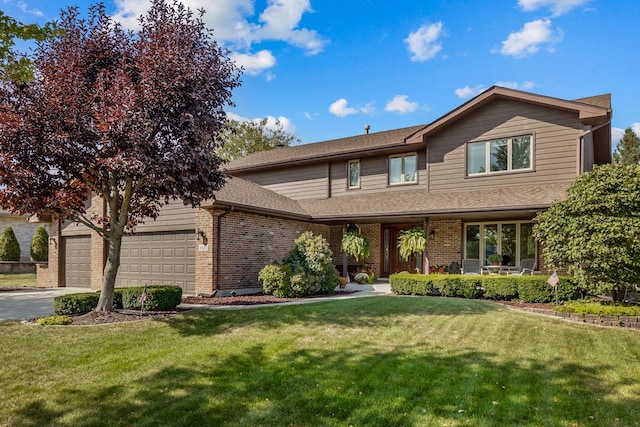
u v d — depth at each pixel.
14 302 11.91
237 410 4.38
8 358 5.86
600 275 8.77
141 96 7.11
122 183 9.50
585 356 5.95
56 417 4.23
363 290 14.20
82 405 4.49
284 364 5.71
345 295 12.60
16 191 7.43
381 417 4.20
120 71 7.26
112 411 4.36
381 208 14.98
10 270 24.20
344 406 4.45
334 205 16.97
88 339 6.80
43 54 7.45
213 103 8.13
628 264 8.41
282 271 11.93
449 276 12.03
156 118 7.34
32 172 7.28
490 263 13.88
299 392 4.80
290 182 19.72
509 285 10.96
